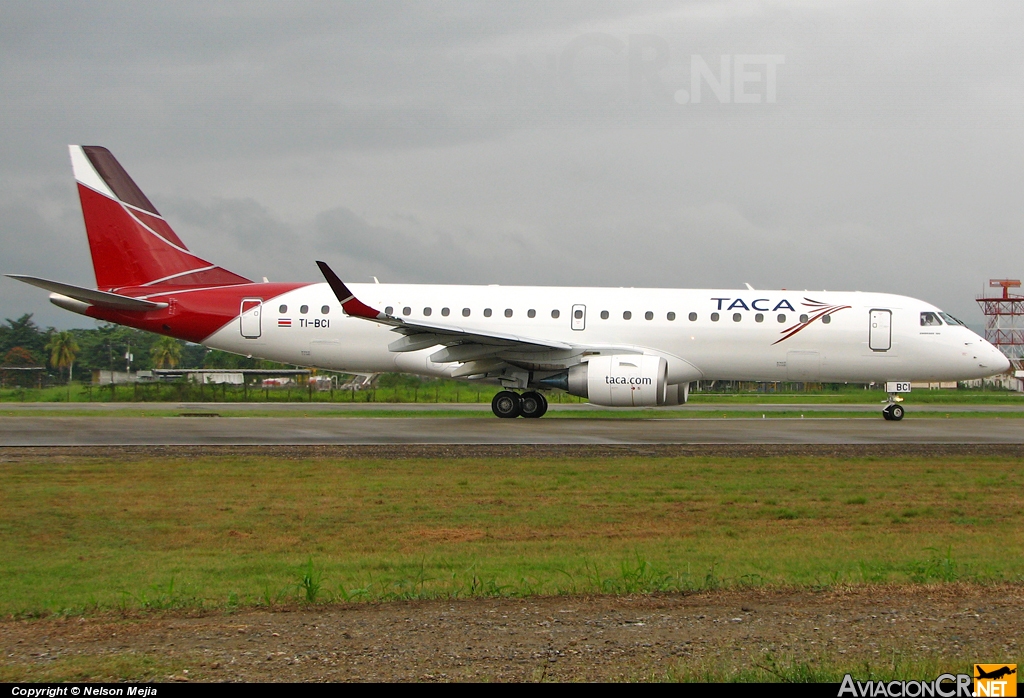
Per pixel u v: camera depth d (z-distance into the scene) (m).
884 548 29.61
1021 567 26.34
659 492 39.38
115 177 82.06
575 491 39.41
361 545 29.97
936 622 19.75
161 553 28.84
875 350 77.75
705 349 78.44
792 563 27.17
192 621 19.98
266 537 31.08
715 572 25.59
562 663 17.12
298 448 52.81
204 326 80.88
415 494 38.50
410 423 71.75
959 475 44.47
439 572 25.95
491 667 16.91
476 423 72.12
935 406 111.62
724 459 49.06
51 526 32.44
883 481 42.59
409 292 81.25
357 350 79.81
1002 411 98.44
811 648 18.00
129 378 181.25
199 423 71.19
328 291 81.31
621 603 21.47
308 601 21.73
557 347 73.75
